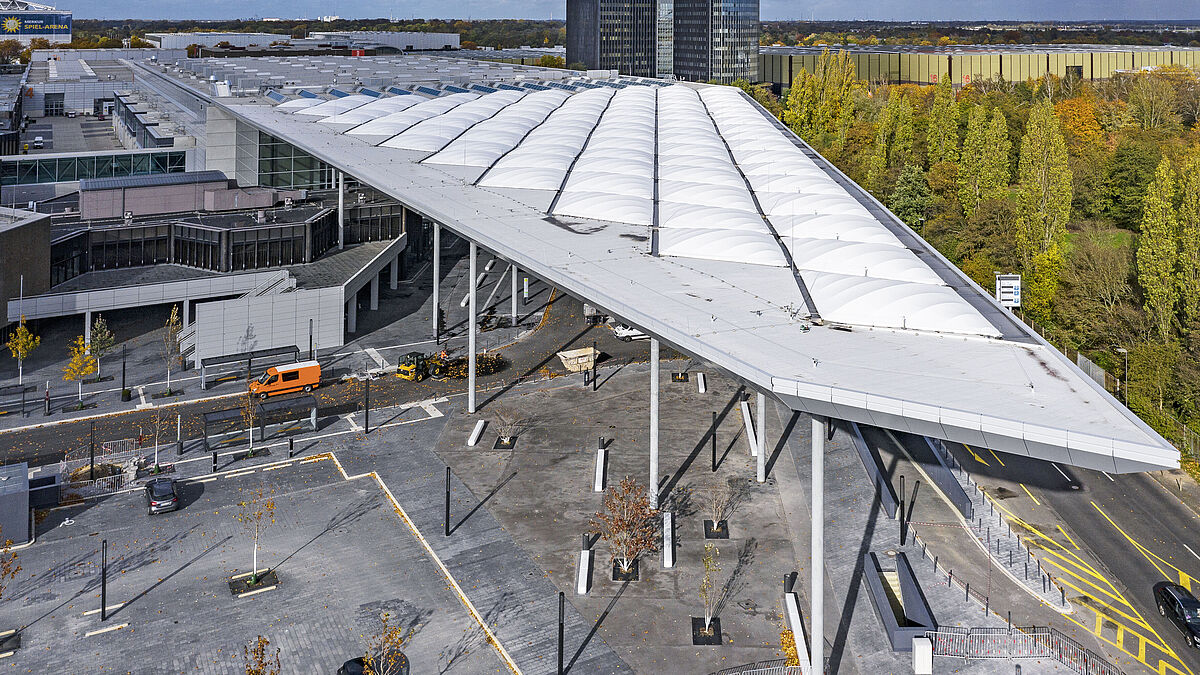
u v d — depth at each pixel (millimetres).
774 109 198125
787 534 57750
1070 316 91875
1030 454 37312
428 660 45625
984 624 48594
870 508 60906
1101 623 49031
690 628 48406
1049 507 61844
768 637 47719
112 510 59812
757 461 66188
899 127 142500
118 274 95250
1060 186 99750
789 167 97375
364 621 48625
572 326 100375
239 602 50125
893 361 44344
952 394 39812
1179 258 81688
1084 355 87438
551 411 77000
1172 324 82750
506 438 70750
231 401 77750
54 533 56969
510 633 47844
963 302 52406
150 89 168000
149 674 44312
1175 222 82438
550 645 46906
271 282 93188
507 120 124438
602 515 54938
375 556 54812
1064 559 55312
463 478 64812
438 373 84562
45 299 84438
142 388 80312
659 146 111625
